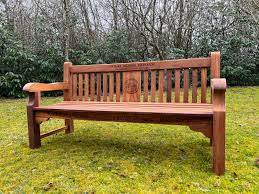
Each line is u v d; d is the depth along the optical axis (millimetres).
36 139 2557
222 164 1864
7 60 6445
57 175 1953
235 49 6914
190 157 2252
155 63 2598
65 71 3025
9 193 1708
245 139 2697
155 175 1917
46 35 7031
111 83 2836
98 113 2213
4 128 3496
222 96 1838
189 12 7246
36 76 6773
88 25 7652
